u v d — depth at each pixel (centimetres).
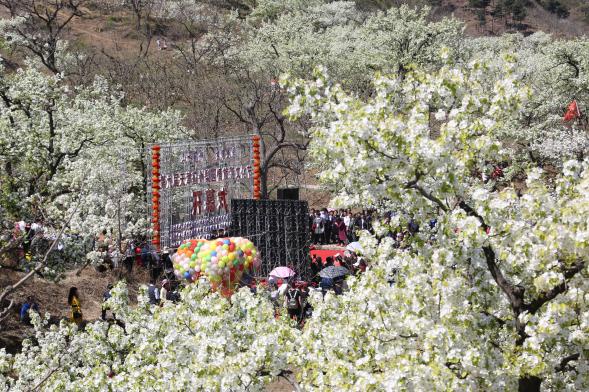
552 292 1172
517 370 1120
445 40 7769
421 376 1113
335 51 7894
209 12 12700
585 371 1168
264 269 3425
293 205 3369
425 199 1245
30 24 9800
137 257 3562
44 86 3834
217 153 3922
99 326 1795
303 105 1341
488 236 1191
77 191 3666
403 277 1294
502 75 1298
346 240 4338
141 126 4434
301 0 12444
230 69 9144
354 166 1202
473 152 1227
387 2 15600
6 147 3547
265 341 1334
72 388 1573
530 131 5306
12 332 2589
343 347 1333
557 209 1131
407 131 1194
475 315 1202
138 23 11519
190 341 1419
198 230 3703
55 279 2842
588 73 6019
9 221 2859
